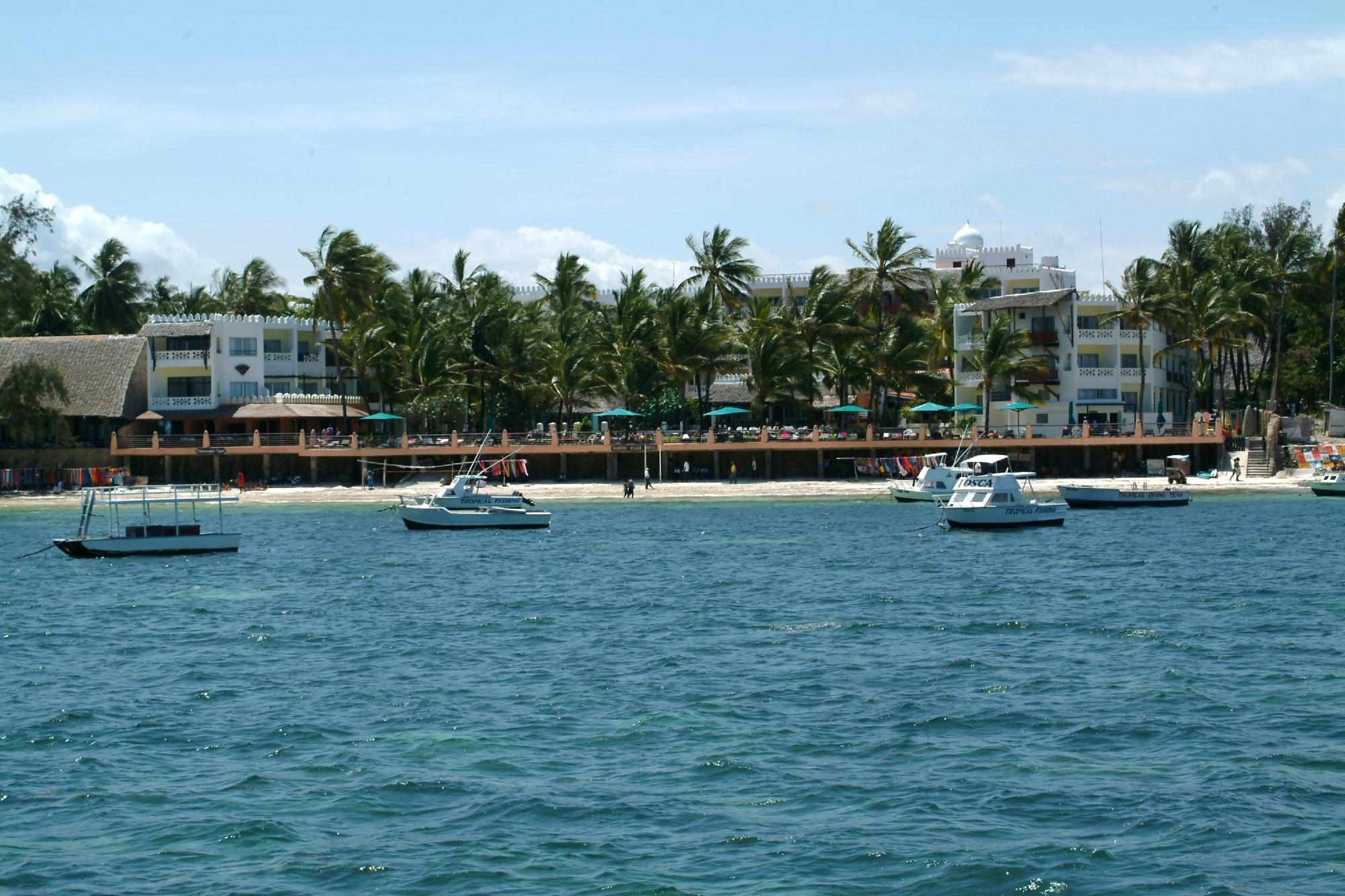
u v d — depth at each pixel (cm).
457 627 4178
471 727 2870
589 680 3331
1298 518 7531
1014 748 2661
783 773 2523
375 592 5006
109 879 2073
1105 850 2128
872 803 2353
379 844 2197
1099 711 2927
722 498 9162
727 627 4091
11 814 2361
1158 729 2773
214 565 5966
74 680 3416
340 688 3284
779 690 3183
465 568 5750
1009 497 7194
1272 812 2273
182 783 2514
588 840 2206
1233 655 3509
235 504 9156
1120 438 9338
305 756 2680
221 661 3659
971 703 3020
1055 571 5344
